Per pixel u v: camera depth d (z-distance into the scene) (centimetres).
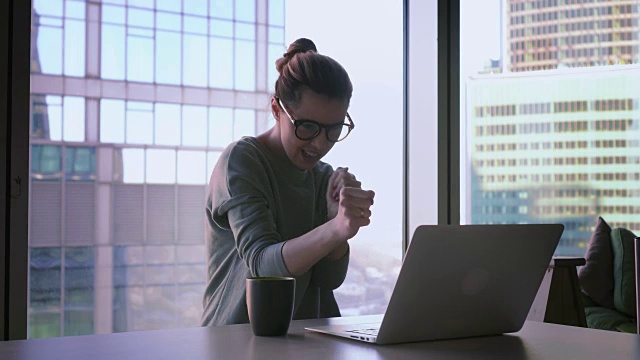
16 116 250
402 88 343
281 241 179
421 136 345
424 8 344
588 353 114
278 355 108
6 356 106
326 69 182
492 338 131
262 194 179
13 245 249
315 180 200
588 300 349
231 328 136
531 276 133
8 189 249
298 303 183
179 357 105
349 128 190
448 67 345
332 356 108
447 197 345
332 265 186
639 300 154
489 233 123
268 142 193
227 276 185
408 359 108
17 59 250
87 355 107
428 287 120
